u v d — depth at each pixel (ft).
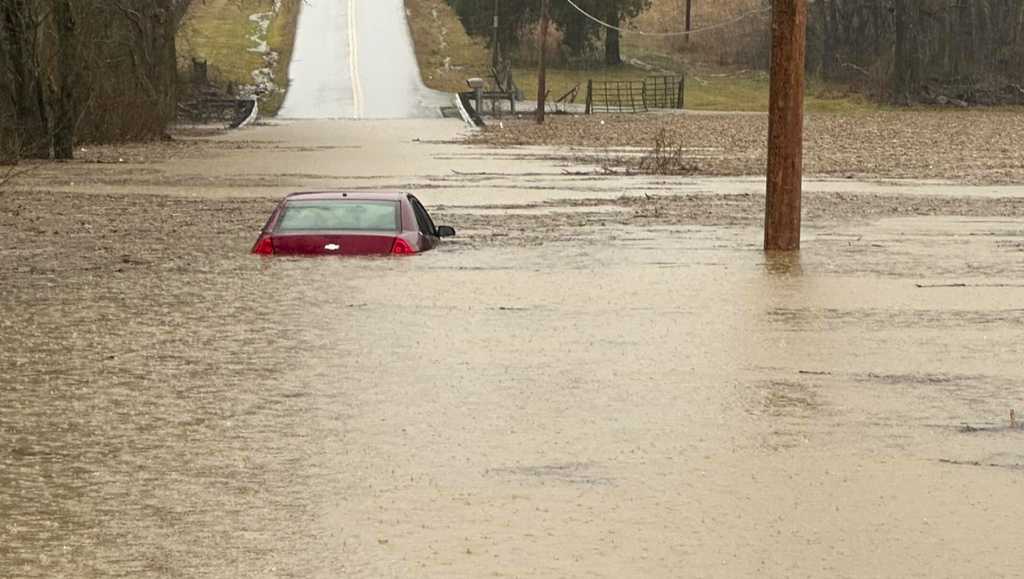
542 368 114.11
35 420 96.63
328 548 69.31
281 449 88.58
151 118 536.42
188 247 193.67
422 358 118.32
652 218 238.68
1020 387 107.45
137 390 106.22
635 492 79.20
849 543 70.03
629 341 126.31
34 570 66.13
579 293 153.99
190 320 137.08
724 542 70.18
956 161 420.77
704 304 147.23
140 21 570.05
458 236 207.31
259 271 168.96
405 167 380.78
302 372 112.57
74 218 234.58
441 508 75.97
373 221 184.14
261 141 544.62
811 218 242.99
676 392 105.09
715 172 366.22
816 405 101.19
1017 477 82.48
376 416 97.40
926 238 211.20
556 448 88.84
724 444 90.07
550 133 619.26
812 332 131.23
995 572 65.72
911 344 125.29
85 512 75.31
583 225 225.56
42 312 142.10
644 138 570.87
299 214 185.37
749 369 113.91
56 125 410.72
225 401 102.22
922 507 76.28
